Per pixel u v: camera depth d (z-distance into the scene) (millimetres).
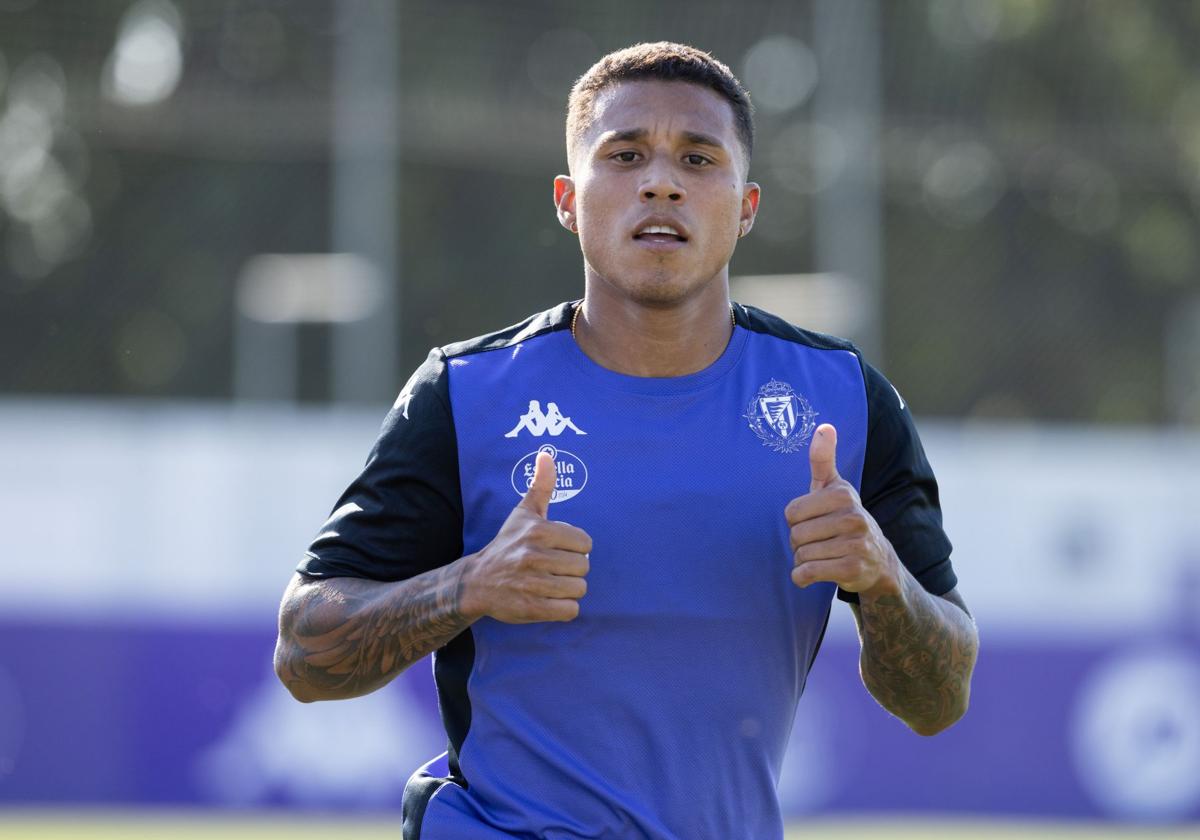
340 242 37906
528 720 9133
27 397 46812
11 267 56625
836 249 39781
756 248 47688
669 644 9062
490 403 9367
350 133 38156
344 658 9094
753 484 9250
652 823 8906
